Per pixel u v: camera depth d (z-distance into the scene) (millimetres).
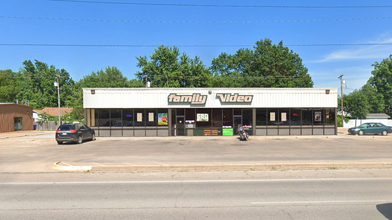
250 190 7160
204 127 26453
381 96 58250
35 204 6043
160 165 10078
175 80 46812
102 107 26047
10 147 18250
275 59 48625
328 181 8141
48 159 12523
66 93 77562
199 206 5832
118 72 75062
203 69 49031
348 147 17281
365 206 5789
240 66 57469
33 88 78062
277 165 10148
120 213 5402
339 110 51969
